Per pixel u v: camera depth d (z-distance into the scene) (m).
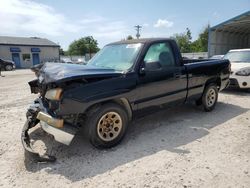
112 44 4.93
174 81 4.57
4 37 39.38
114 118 3.72
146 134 4.28
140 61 4.00
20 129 4.66
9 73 22.53
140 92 3.97
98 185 2.78
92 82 3.41
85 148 3.72
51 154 3.53
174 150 3.62
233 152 3.51
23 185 2.80
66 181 2.87
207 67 5.37
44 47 41.50
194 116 5.32
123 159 3.37
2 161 3.37
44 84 3.56
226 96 7.53
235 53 9.08
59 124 3.25
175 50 4.68
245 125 4.70
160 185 2.74
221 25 20.64
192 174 2.96
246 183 2.75
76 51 84.56
